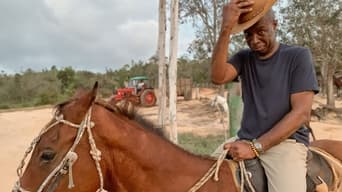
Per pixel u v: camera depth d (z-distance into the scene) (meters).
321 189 3.79
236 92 10.76
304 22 31.89
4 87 52.06
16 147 18.06
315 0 31.69
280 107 3.60
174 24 14.44
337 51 31.92
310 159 3.96
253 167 3.63
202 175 3.56
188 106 35.91
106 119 3.31
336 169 4.15
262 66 3.70
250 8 3.45
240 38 29.23
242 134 3.83
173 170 3.51
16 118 30.14
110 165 3.34
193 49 38.16
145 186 3.45
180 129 23.81
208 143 17.45
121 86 42.56
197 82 51.44
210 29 34.81
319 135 21.27
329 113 30.58
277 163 3.58
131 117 3.53
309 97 3.52
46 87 51.97
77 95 3.36
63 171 3.10
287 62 3.61
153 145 3.49
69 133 3.16
